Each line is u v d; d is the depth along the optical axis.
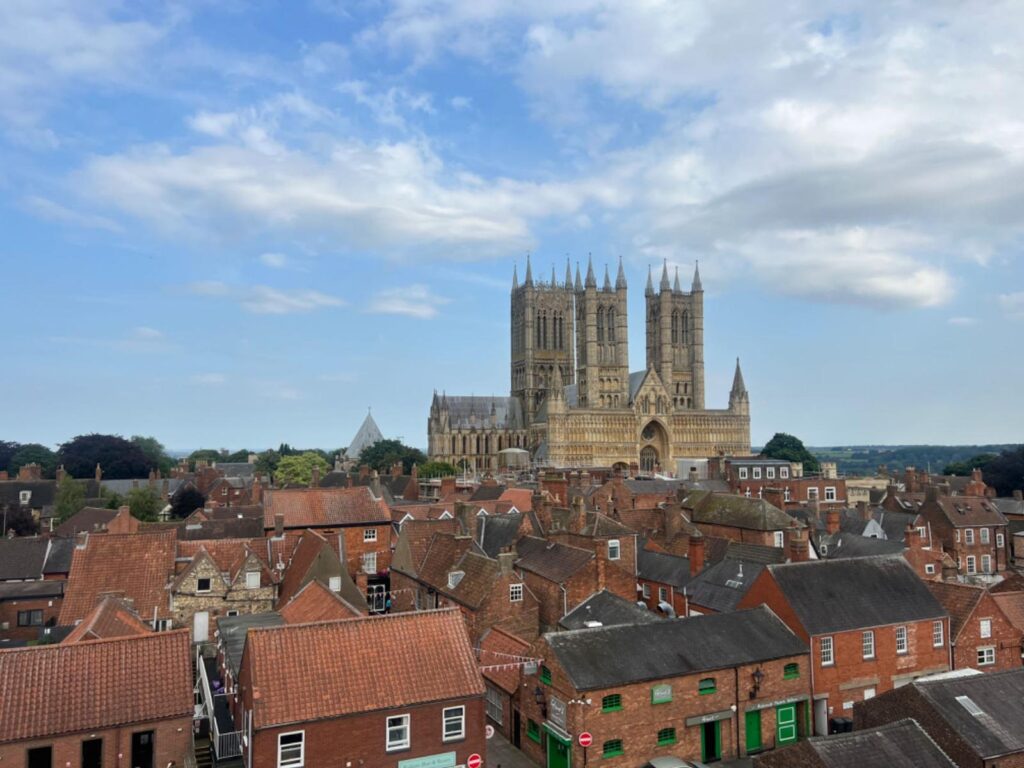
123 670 38.72
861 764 35.62
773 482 146.25
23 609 77.88
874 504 135.38
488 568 65.25
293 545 80.81
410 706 39.62
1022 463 185.50
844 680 53.69
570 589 63.31
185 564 71.50
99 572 67.19
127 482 184.25
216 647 62.38
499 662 54.69
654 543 84.81
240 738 42.00
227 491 150.62
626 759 46.00
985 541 111.94
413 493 154.62
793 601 54.84
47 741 35.34
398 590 81.69
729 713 49.47
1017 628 60.91
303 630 41.22
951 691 42.19
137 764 37.12
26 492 153.62
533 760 49.59
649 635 50.69
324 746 37.91
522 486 146.38
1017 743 39.44
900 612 56.72
